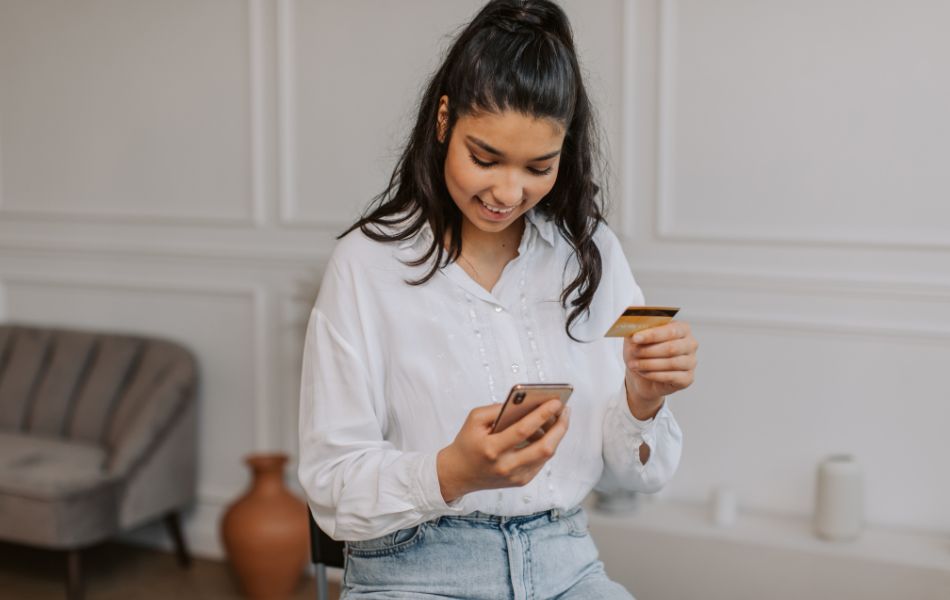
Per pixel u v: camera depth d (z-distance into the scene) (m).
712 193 2.96
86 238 3.82
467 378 1.33
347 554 1.40
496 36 1.19
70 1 3.74
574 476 1.37
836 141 2.82
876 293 2.82
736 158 2.92
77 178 3.81
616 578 2.88
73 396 3.61
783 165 2.87
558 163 1.25
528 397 1.09
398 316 1.33
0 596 3.37
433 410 1.33
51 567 3.64
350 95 3.36
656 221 3.01
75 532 3.15
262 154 3.51
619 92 3.00
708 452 3.03
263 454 3.38
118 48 3.69
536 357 1.35
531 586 1.32
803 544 2.73
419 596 1.31
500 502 1.32
